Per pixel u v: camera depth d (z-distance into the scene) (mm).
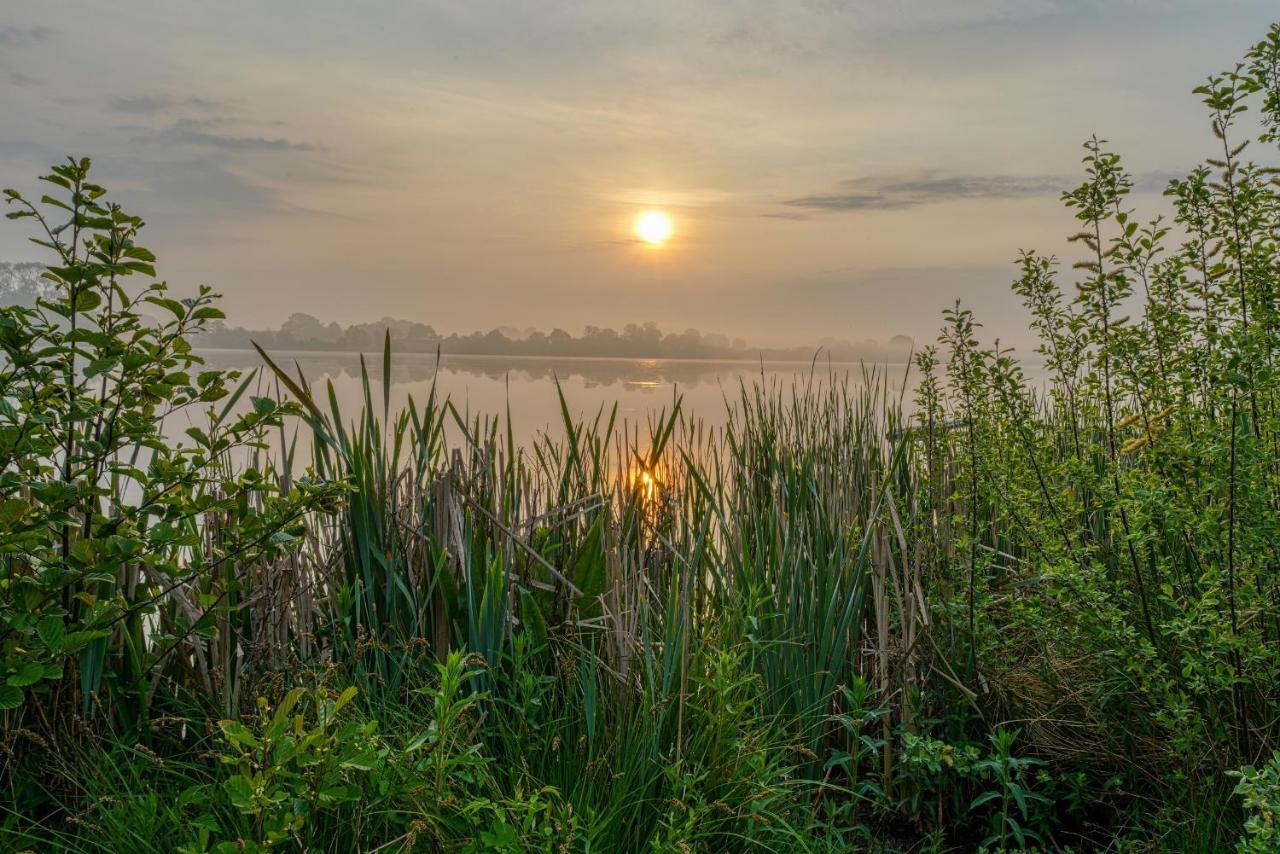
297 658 2906
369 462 3367
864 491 4238
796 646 3463
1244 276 2982
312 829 2070
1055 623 3580
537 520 3758
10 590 2445
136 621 2934
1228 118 3006
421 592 3389
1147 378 3240
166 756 2801
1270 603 2834
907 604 3480
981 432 3854
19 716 2652
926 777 3291
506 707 3105
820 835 3068
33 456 2588
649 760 2672
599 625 3293
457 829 2256
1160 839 2898
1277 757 2230
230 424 2697
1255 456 2740
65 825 2521
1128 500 3027
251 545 2715
